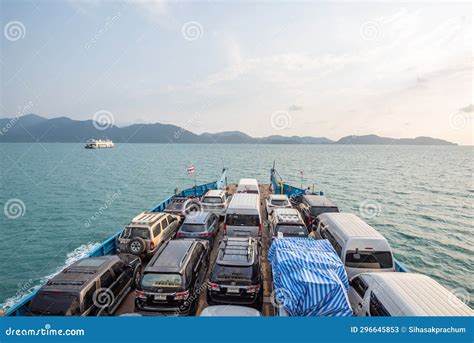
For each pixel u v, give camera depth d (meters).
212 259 11.02
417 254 21.09
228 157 118.25
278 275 6.02
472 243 23.09
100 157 118.88
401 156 145.62
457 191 45.84
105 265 7.50
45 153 144.62
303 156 130.38
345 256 8.20
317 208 13.22
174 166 81.19
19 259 20.11
